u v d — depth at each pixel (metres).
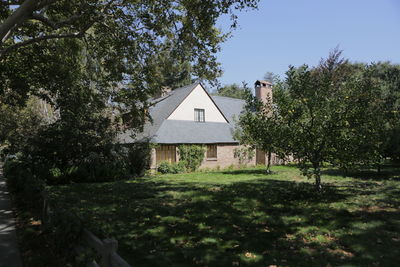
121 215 7.36
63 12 11.00
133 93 13.47
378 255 4.50
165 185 12.81
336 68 22.59
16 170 11.81
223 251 4.85
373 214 6.75
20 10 7.02
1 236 5.90
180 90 25.80
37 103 24.42
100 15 9.89
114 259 3.01
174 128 21.31
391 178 12.88
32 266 4.46
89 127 14.31
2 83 12.67
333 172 15.91
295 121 8.88
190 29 10.50
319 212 7.07
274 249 4.89
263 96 27.98
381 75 34.66
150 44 11.87
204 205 8.26
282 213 7.14
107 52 12.36
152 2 10.62
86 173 14.53
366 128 8.43
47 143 13.39
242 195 9.58
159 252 4.87
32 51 12.54
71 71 13.88
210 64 11.24
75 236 4.10
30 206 8.34
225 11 9.41
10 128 19.06
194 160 20.66
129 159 17.34
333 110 8.43
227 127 25.06
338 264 4.23
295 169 19.91
